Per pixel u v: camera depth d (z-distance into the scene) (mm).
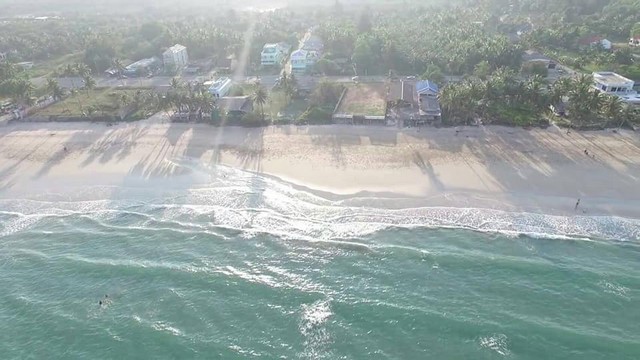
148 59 157750
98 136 106062
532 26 184375
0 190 86375
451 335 53000
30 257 68750
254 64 153750
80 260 67500
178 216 76625
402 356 50875
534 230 68812
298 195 79938
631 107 100500
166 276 63719
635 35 157750
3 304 60375
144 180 86938
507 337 52375
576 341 51562
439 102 105312
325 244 68500
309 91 123812
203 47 163250
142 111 117125
